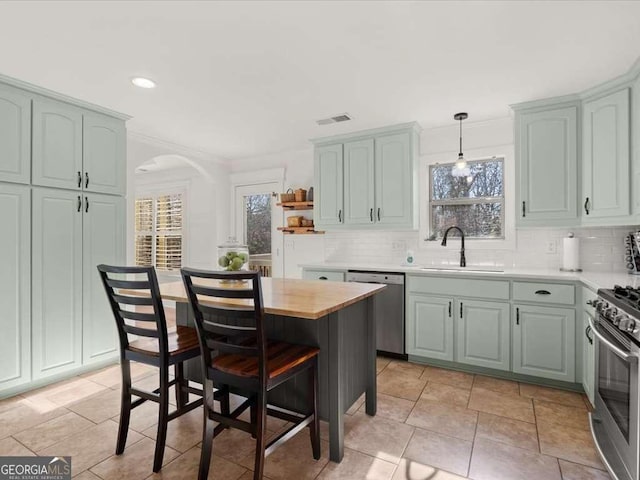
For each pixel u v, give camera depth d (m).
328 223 3.87
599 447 1.75
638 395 1.40
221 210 4.92
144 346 1.91
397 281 3.27
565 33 1.91
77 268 2.89
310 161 4.42
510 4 1.68
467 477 1.70
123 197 3.23
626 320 1.52
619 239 2.90
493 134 3.40
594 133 2.58
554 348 2.64
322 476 1.71
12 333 2.53
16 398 2.51
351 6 1.69
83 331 2.94
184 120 3.30
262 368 1.52
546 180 2.82
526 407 2.38
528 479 1.68
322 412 1.89
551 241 3.19
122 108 3.00
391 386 2.73
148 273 1.72
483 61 2.22
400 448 1.93
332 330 1.83
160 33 1.92
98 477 1.70
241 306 1.71
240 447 1.95
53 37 1.95
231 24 1.83
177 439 2.01
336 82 2.52
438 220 3.73
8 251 2.51
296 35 1.93
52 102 2.73
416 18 1.79
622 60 2.19
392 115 3.20
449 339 3.04
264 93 2.71
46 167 2.70
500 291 2.84
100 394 2.59
